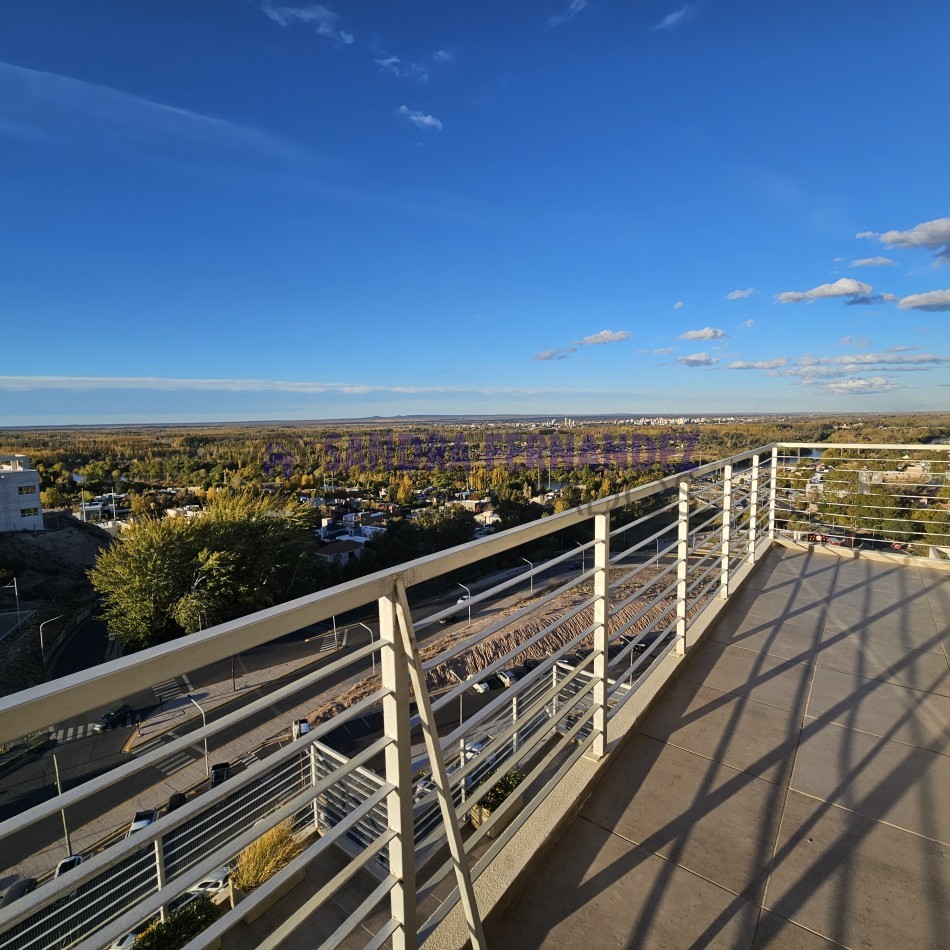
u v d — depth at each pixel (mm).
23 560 33688
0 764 15375
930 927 1465
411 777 1174
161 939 3182
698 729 2336
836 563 4668
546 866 1679
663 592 2916
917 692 2580
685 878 1626
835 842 1739
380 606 1121
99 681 687
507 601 26719
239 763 14219
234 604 25672
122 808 12758
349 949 3242
